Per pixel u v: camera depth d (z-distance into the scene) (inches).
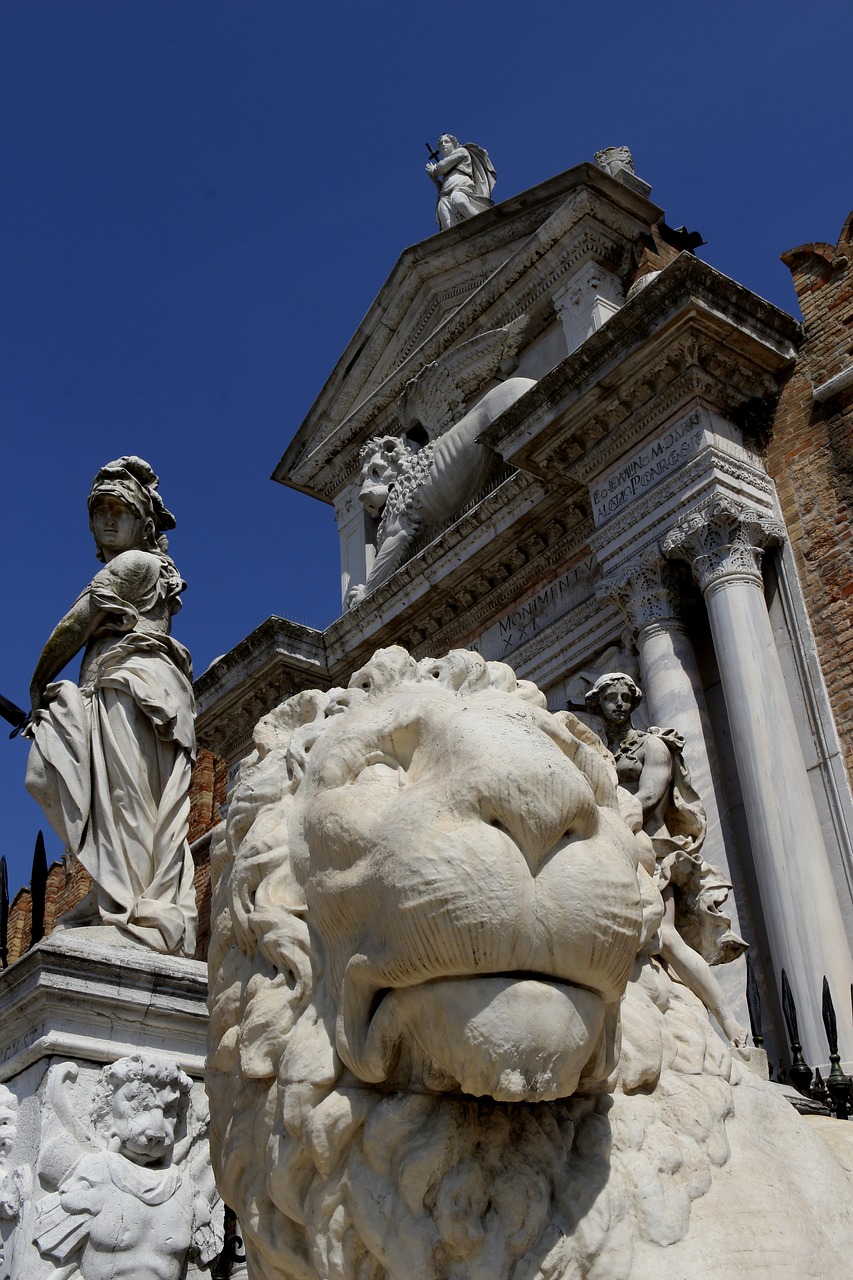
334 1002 67.7
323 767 72.5
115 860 169.8
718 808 365.7
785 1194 71.8
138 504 203.2
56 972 147.2
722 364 402.9
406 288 629.9
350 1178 64.8
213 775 708.0
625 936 60.6
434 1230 62.2
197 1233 137.1
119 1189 132.6
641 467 414.0
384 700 75.3
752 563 380.5
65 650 187.8
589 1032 60.0
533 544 481.4
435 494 570.9
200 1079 151.9
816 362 410.0
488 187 683.4
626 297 517.0
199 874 667.4
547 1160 65.2
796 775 345.1
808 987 312.0
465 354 579.5
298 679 587.5
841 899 340.2
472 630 514.9
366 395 663.1
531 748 62.3
